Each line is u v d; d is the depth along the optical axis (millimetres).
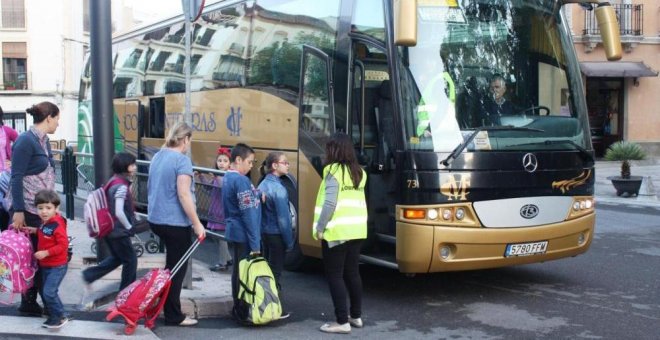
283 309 7324
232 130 10359
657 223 13633
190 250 6449
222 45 10836
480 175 7094
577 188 7730
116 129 15133
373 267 9461
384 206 7762
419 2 7383
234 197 6723
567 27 8281
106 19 8141
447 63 7352
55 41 44406
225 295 7285
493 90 7488
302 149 8688
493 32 7641
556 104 7852
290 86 9008
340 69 8117
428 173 6980
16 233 6328
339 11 8242
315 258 9133
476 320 7035
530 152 7340
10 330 6277
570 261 9906
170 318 6660
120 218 6742
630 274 9086
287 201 7211
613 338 6434
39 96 44406
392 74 7238
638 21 26719
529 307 7500
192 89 11664
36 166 6629
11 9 43969
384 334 6574
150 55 13633
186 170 6328
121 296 6230
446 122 7172
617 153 24062
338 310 6570
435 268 7055
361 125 7828
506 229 7172
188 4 7711
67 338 6164
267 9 9742
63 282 7852
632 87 27266
